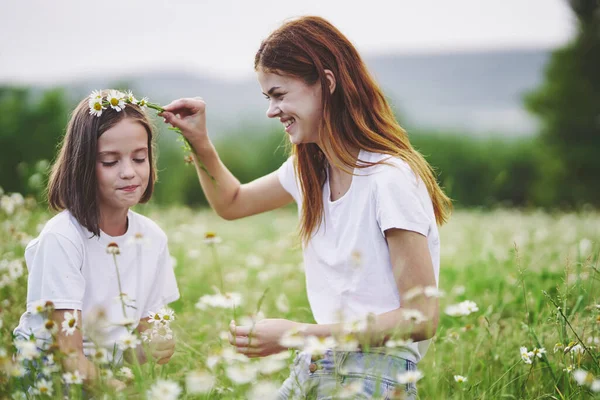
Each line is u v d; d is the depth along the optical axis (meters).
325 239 2.30
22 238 3.35
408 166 2.18
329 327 2.08
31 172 5.92
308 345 1.85
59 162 2.24
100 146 2.15
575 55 21.14
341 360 2.09
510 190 21.53
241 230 6.98
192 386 1.67
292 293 3.88
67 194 2.18
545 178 20.61
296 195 2.58
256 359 2.60
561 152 20.53
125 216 2.32
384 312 2.15
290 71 2.20
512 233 6.05
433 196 2.30
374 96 2.29
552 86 21.34
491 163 21.55
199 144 2.54
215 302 2.19
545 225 6.90
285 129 2.33
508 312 3.23
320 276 2.32
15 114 16.94
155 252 2.38
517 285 3.20
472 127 24.80
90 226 2.17
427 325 2.06
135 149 2.19
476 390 2.29
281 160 21.03
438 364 2.35
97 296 2.21
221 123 26.06
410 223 2.08
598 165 20.03
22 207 3.85
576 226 6.31
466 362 2.60
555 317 2.42
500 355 2.58
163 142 17.73
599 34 21.06
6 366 1.78
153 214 5.34
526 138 22.48
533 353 2.28
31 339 1.93
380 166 2.17
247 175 21.06
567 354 2.31
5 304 2.76
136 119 2.21
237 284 3.94
